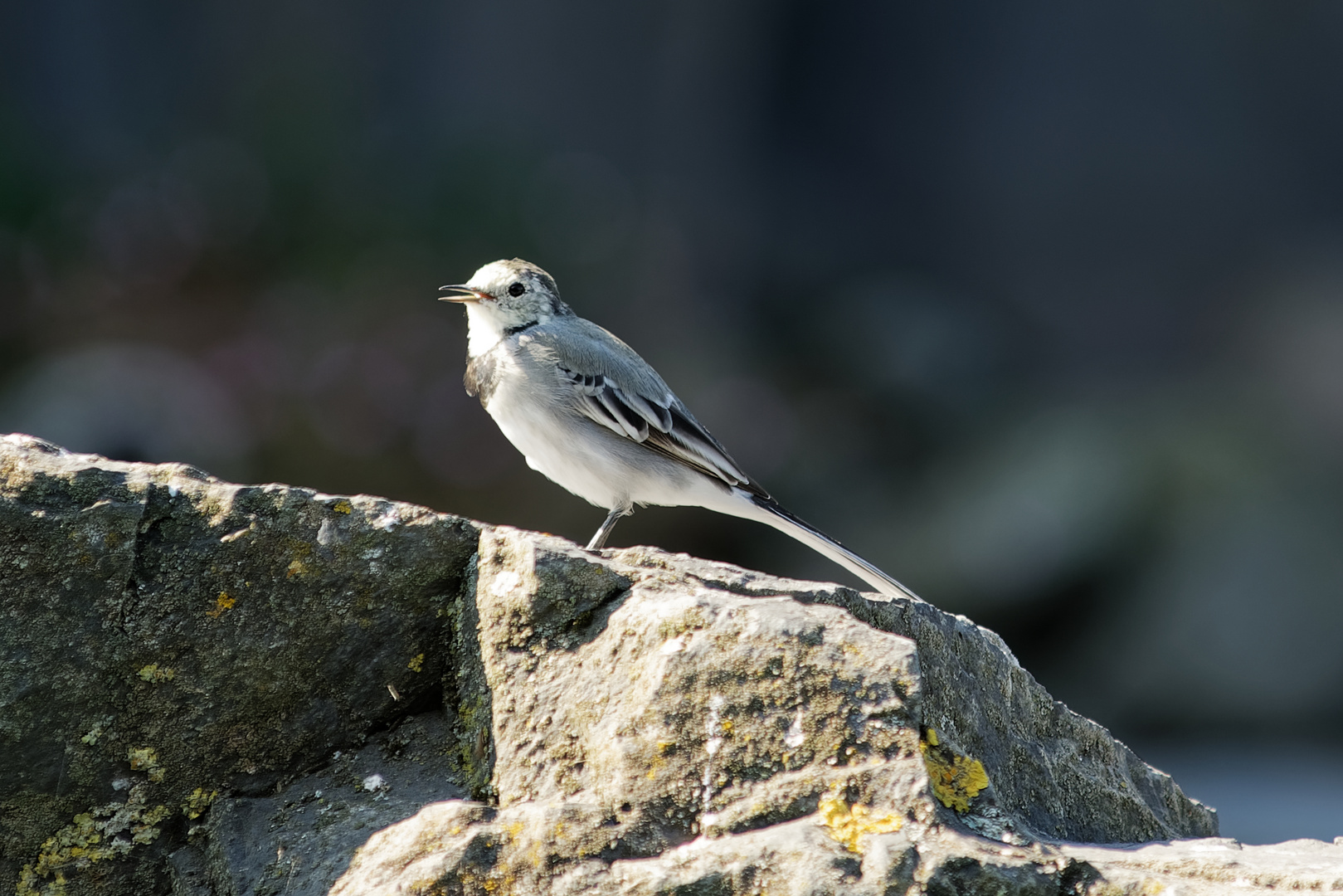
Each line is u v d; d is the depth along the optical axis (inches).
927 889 147.6
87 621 178.5
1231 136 1006.4
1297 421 784.9
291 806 181.8
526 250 692.7
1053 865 154.5
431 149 721.0
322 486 575.8
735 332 864.3
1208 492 668.1
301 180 660.7
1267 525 638.5
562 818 160.4
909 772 158.2
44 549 176.4
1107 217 1023.0
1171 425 749.9
